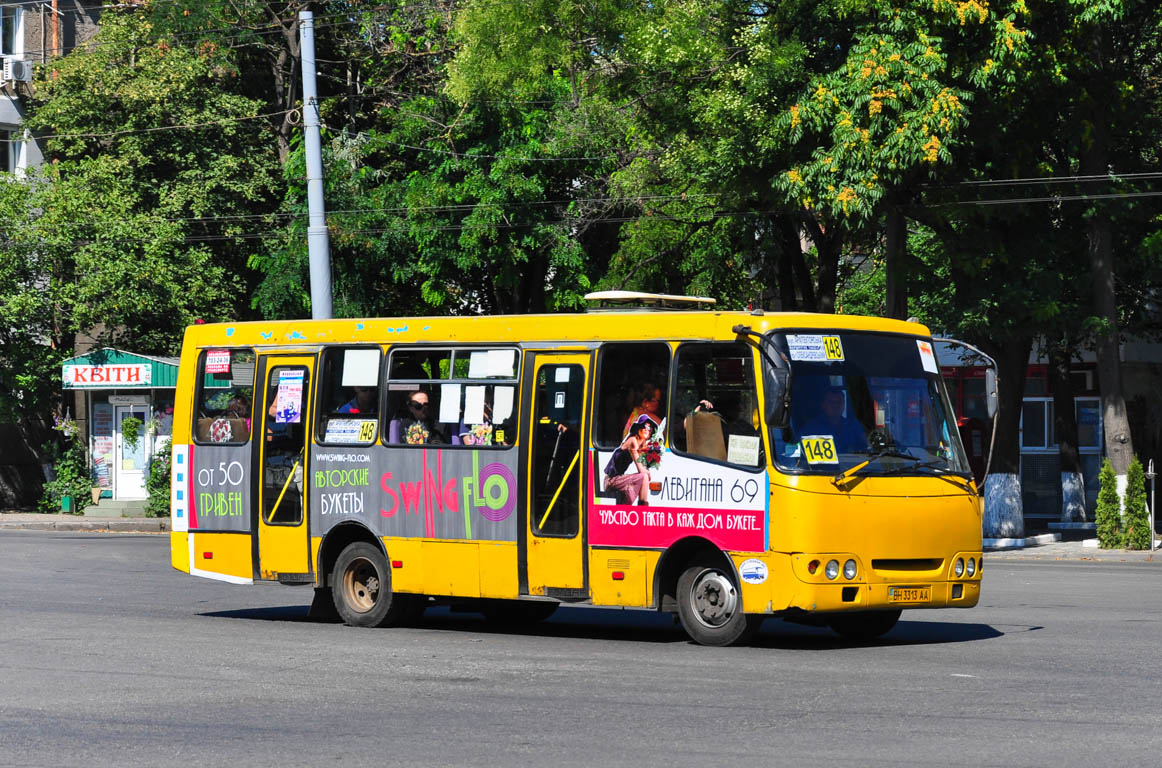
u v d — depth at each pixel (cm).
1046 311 3688
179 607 2338
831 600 1677
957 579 1773
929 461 1780
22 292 5162
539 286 5147
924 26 3325
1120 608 2230
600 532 1834
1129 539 3797
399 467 2028
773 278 4612
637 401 1823
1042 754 1080
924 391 1812
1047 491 5022
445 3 5744
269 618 2191
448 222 4950
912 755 1084
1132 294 4500
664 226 4444
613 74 4959
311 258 3406
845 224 3394
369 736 1191
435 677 1514
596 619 2189
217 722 1265
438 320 2023
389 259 5194
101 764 1098
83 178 5241
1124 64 3956
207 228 5450
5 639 1869
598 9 4959
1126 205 3728
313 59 3425
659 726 1216
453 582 1966
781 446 1698
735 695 1371
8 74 5709
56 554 3425
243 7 5675
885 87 3294
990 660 1602
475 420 1966
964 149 3619
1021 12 3328
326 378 2123
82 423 5466
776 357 1708
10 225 5128
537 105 5006
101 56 5406
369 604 2067
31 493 5641
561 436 1884
